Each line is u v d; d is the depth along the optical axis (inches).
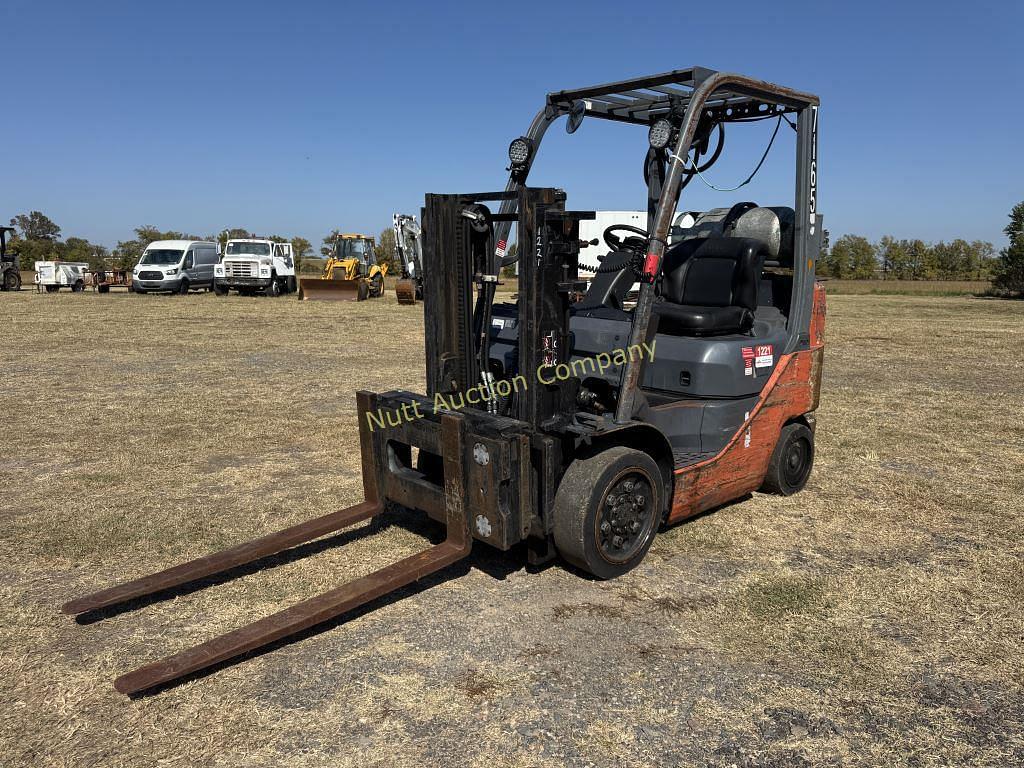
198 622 144.4
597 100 191.6
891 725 115.0
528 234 148.4
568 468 158.4
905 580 165.9
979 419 328.2
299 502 212.5
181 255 1198.3
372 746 108.4
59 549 178.1
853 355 542.0
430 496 160.4
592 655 133.6
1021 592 160.6
